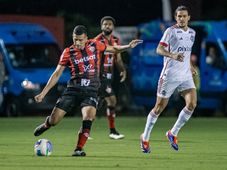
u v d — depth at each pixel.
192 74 42.16
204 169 34.94
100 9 104.38
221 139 51.22
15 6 99.44
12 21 85.19
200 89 77.44
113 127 51.88
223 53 77.50
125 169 34.88
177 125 41.88
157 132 57.78
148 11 105.25
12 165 36.06
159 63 78.94
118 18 105.12
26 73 75.06
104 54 51.59
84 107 39.47
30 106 74.31
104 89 51.53
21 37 76.94
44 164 36.47
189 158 39.41
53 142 48.69
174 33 41.00
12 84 75.12
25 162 37.22
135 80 81.06
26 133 56.28
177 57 39.78
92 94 39.59
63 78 75.12
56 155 40.38
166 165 36.38
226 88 77.31
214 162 37.66
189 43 41.22
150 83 79.56
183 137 52.91
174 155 40.84
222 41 77.75
